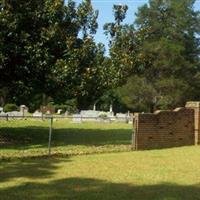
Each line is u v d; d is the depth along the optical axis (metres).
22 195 10.46
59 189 11.09
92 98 25.58
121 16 26.55
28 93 25.25
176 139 20.75
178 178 12.59
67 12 24.95
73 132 30.38
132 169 13.89
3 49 22.44
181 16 76.62
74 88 23.61
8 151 18.80
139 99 74.56
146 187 11.42
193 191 11.05
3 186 11.35
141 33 27.78
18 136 26.30
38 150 19.19
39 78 23.95
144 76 73.56
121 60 25.53
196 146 20.66
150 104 74.88
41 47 23.19
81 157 16.52
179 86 72.88
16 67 23.88
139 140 19.47
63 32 24.28
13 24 22.47
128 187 11.40
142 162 15.29
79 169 13.85
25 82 24.83
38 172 13.30
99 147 20.45
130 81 72.62
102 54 25.05
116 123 45.31
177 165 14.70
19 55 23.14
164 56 72.25
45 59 23.17
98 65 24.64
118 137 26.86
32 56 23.02
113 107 98.25
